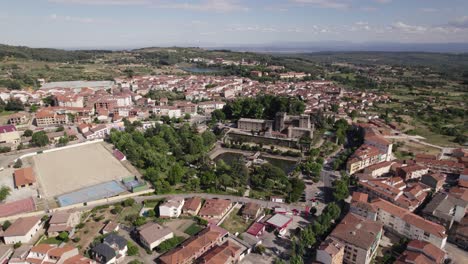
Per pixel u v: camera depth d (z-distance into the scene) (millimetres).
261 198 187750
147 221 161125
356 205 166875
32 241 143375
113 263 129500
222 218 165375
